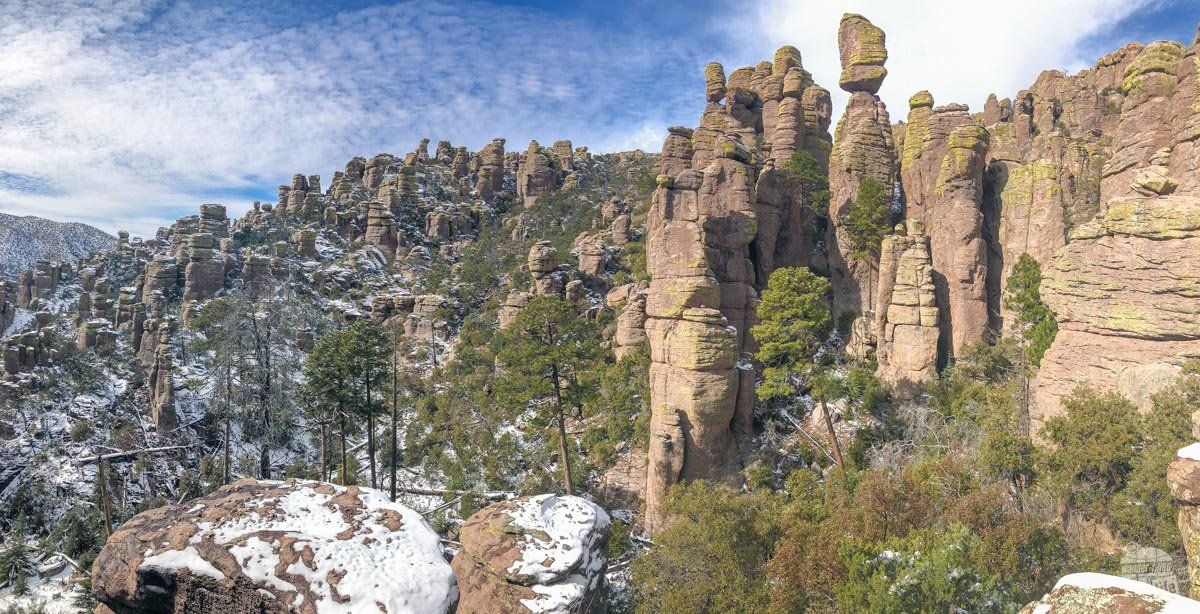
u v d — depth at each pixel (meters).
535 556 14.83
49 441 55.69
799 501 30.64
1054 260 30.03
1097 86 77.12
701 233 42.81
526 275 84.19
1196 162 29.16
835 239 57.06
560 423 40.81
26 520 46.75
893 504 20.11
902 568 16.44
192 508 9.05
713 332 40.47
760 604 20.70
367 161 139.00
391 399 56.00
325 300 90.69
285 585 7.55
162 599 7.99
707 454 40.59
